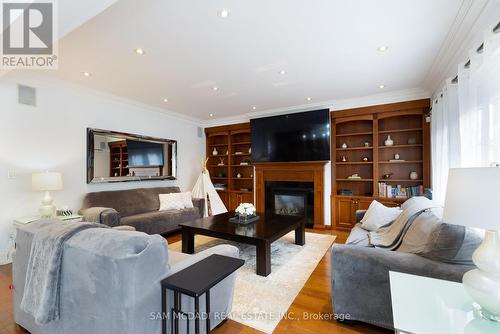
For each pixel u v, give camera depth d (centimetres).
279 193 515
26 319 165
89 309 125
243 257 308
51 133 335
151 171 483
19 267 165
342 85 361
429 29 215
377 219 285
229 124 588
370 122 453
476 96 186
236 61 279
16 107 302
